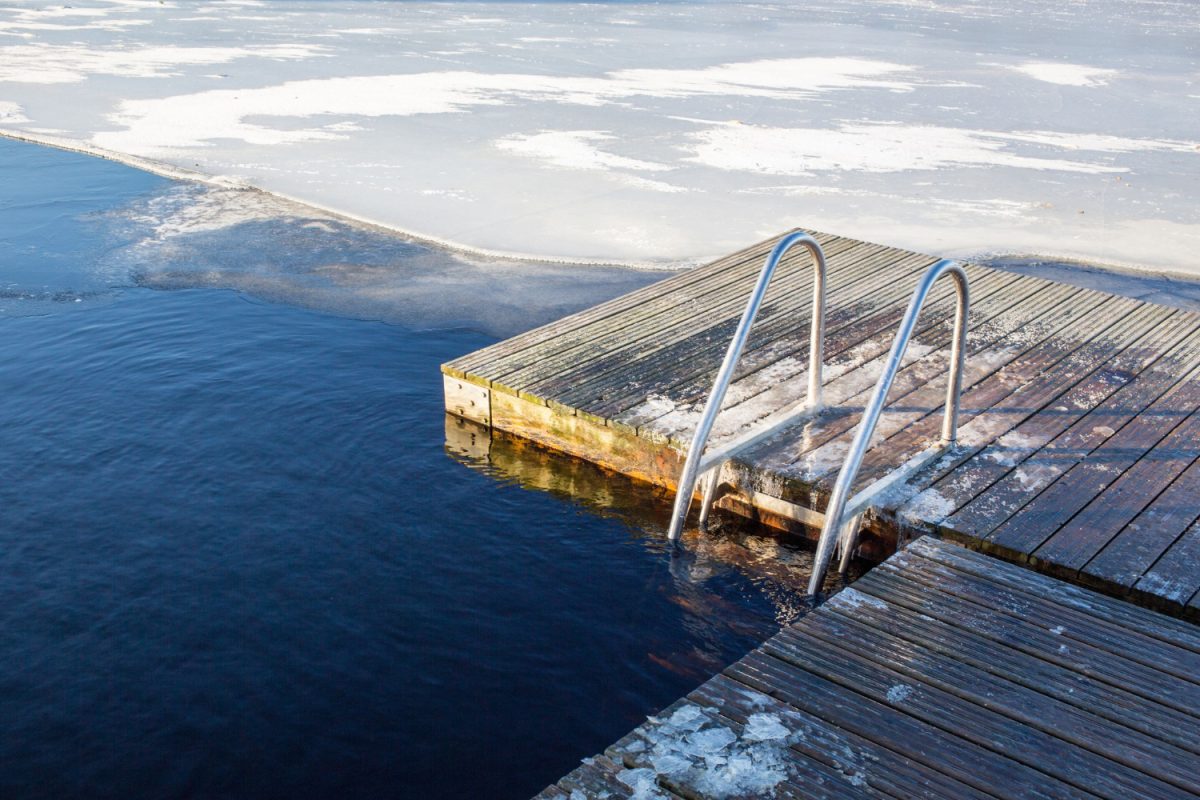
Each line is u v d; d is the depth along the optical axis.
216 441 6.09
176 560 4.92
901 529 4.71
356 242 10.01
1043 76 20.47
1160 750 3.15
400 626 4.47
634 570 4.95
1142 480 5.05
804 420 5.71
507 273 9.19
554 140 13.88
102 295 8.55
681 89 17.88
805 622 3.80
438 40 22.66
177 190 11.65
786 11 31.83
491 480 5.75
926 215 11.01
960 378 5.16
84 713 3.94
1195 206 11.57
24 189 11.60
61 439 6.07
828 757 3.09
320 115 15.09
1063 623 3.82
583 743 3.83
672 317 7.25
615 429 5.71
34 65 18.30
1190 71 21.70
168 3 28.05
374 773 3.67
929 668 3.54
